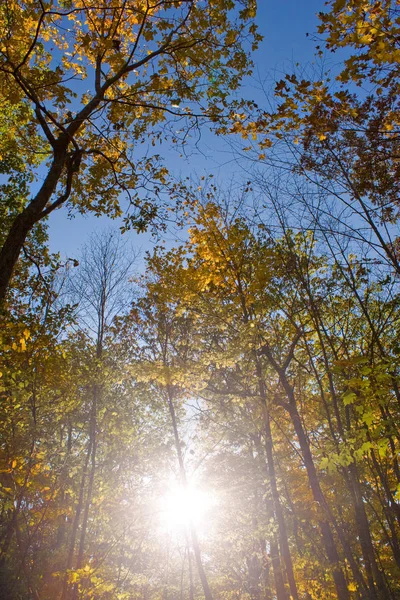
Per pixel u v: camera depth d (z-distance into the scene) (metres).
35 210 5.79
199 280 10.77
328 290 10.78
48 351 8.66
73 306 9.82
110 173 8.23
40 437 8.38
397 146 6.12
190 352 12.59
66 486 9.80
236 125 6.59
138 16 7.15
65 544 11.02
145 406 13.55
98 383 11.20
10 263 5.33
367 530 10.09
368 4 4.64
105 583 9.80
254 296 10.17
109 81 6.79
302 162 7.16
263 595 13.13
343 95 5.56
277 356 11.46
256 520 11.62
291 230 10.38
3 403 7.74
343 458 4.88
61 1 7.09
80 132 8.34
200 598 15.22
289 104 5.85
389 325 10.76
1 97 7.71
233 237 10.30
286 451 13.04
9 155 11.14
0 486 6.84
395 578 12.30
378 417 8.85
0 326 6.47
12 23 6.57
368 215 6.84
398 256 7.89
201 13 6.96
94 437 11.05
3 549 8.04
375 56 4.68
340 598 8.51
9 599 8.03
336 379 10.30
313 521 12.48
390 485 12.37
